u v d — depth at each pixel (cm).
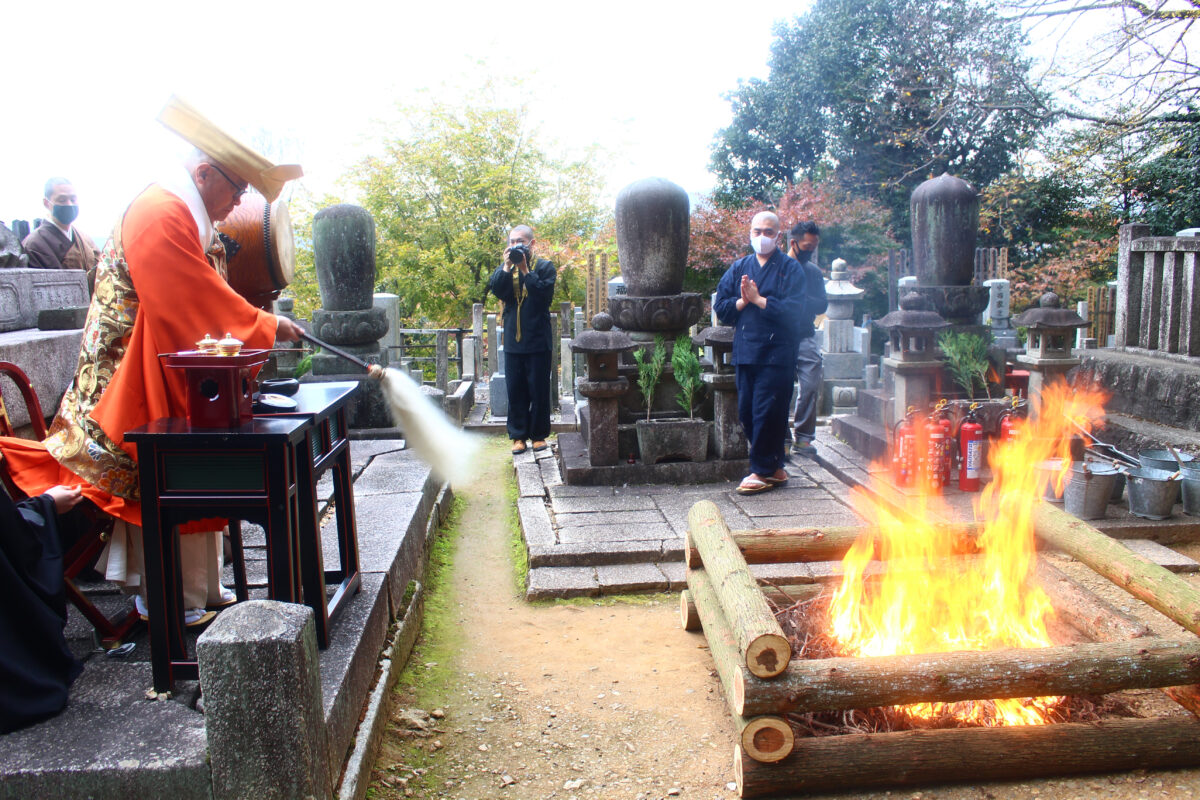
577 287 1966
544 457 774
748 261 607
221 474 261
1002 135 1961
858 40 2134
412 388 320
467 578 532
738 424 673
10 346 430
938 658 290
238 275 402
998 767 295
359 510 509
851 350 991
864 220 2011
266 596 363
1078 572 504
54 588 265
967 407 642
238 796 224
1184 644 294
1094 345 1288
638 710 357
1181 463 570
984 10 1523
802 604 398
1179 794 288
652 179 711
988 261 1772
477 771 313
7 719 243
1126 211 1698
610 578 496
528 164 2052
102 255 291
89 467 277
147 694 267
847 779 292
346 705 287
